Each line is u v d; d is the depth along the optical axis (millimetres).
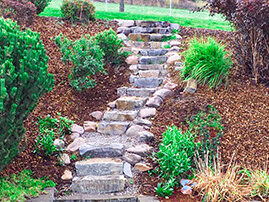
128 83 6375
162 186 4020
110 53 6828
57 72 6254
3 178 3729
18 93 3354
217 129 4816
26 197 3529
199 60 5969
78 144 4664
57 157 4375
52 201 3627
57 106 5371
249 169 4289
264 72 5996
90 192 4004
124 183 4047
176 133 4453
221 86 5766
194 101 5336
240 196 3688
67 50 5793
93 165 4254
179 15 15297
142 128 4988
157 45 7926
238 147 4594
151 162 4383
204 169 4066
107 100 5863
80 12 8570
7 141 3439
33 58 3598
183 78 6113
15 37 3625
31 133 4633
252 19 5574
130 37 8289
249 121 5031
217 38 8211
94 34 8117
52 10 10352
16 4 7078
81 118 5324
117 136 4980
